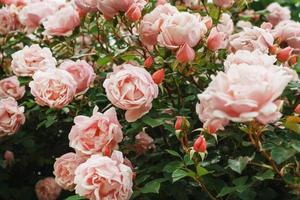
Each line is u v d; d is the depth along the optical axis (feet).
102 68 4.64
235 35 4.17
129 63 4.08
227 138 3.81
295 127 3.34
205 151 3.40
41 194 4.62
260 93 2.93
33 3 4.83
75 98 4.14
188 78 3.98
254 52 3.51
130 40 4.28
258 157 3.63
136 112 3.64
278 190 3.80
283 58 3.80
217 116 2.95
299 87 3.68
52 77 3.89
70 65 4.02
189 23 3.71
